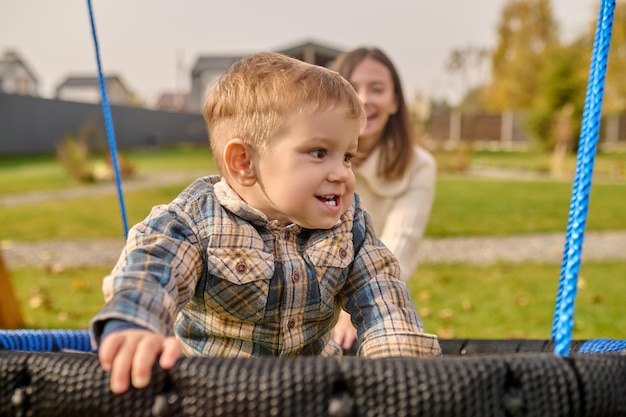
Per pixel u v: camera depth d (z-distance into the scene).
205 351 1.34
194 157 21.17
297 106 1.18
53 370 0.95
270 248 1.29
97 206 9.43
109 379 0.92
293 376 0.87
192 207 1.27
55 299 4.51
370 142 2.56
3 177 13.73
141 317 0.98
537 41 35.19
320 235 1.35
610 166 16.73
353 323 1.41
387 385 0.86
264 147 1.21
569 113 16.52
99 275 5.29
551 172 16.02
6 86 48.16
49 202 9.88
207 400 0.87
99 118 26.14
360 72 2.54
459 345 1.80
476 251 6.28
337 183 1.21
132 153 23.50
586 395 0.90
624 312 4.18
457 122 28.73
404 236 2.49
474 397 0.86
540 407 0.88
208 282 1.25
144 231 1.20
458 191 11.30
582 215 0.99
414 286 4.90
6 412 0.95
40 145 23.45
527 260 5.89
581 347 1.47
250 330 1.29
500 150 25.45
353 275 1.39
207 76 43.47
